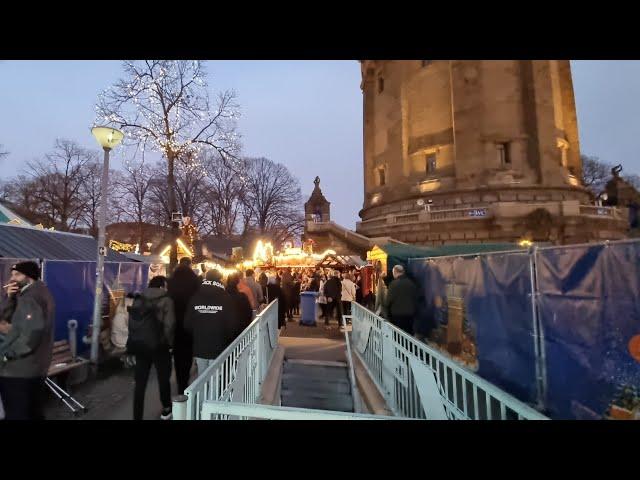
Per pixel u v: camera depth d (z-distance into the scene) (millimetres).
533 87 29297
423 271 7516
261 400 5379
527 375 3838
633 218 24656
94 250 9141
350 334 11375
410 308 6566
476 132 29359
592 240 23969
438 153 31828
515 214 24578
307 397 7555
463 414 2672
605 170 52156
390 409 5000
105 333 7281
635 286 2592
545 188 27719
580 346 3100
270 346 7723
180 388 4957
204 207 48562
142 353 4086
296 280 19250
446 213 26953
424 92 33125
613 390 2748
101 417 4410
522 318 3959
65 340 6043
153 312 4188
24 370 3240
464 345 5434
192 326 4418
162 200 43094
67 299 6598
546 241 23812
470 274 5266
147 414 4594
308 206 45406
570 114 32219
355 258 19156
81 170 43781
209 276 4613
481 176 28781
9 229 7332
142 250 39375
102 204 6906
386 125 36781
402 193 33312
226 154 17859
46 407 4758
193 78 15664
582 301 3090
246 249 37750
